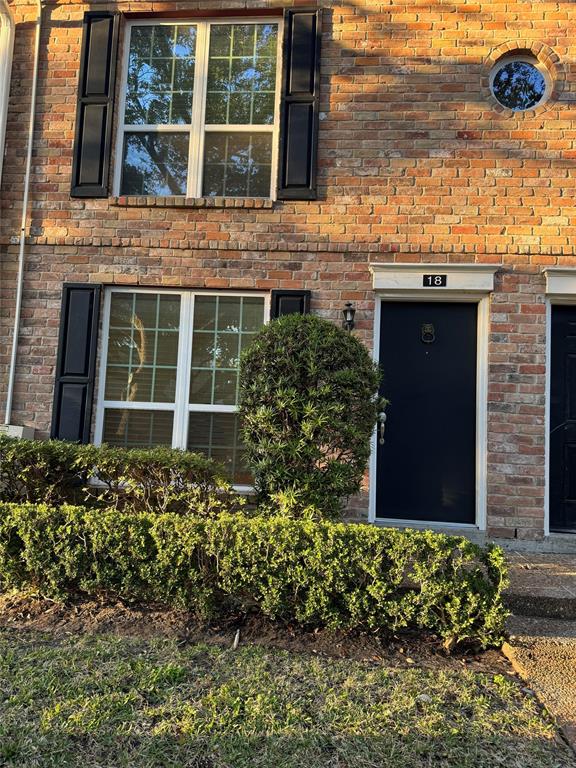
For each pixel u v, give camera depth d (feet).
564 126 16.33
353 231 16.69
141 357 17.40
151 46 18.24
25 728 6.93
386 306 16.99
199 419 17.16
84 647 9.09
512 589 11.35
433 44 16.83
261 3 17.37
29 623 10.11
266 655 9.07
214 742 6.77
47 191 17.62
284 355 11.23
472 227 16.35
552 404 16.29
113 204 17.34
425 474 16.48
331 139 16.94
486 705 7.73
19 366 17.24
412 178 16.61
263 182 17.56
